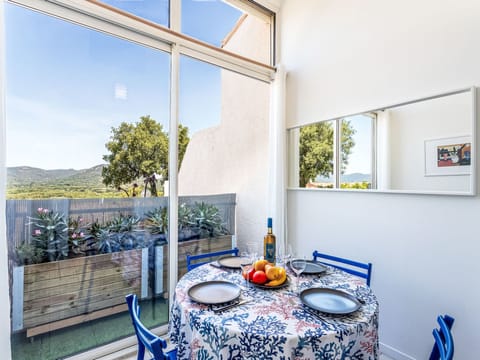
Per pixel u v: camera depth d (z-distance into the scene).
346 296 1.22
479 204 1.52
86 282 1.79
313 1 2.49
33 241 1.61
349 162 2.17
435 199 1.70
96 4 1.71
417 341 1.77
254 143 2.75
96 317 1.83
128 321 1.96
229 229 2.57
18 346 1.57
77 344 1.76
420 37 1.77
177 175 2.15
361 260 2.10
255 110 2.75
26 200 1.58
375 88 2.01
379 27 1.99
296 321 1.03
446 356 0.81
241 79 2.63
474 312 1.54
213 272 1.58
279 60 2.82
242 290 1.32
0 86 1.39
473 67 1.54
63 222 1.71
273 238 1.59
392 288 1.90
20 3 1.55
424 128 1.74
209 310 1.11
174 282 2.13
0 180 1.38
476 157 1.53
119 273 1.93
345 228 2.21
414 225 1.79
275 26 2.84
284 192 2.67
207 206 2.41
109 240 1.88
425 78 1.74
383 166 1.95
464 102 1.57
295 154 2.65
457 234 1.60
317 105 2.44
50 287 1.67
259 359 0.94
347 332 0.98
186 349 1.12
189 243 2.29
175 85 2.12
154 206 2.08
